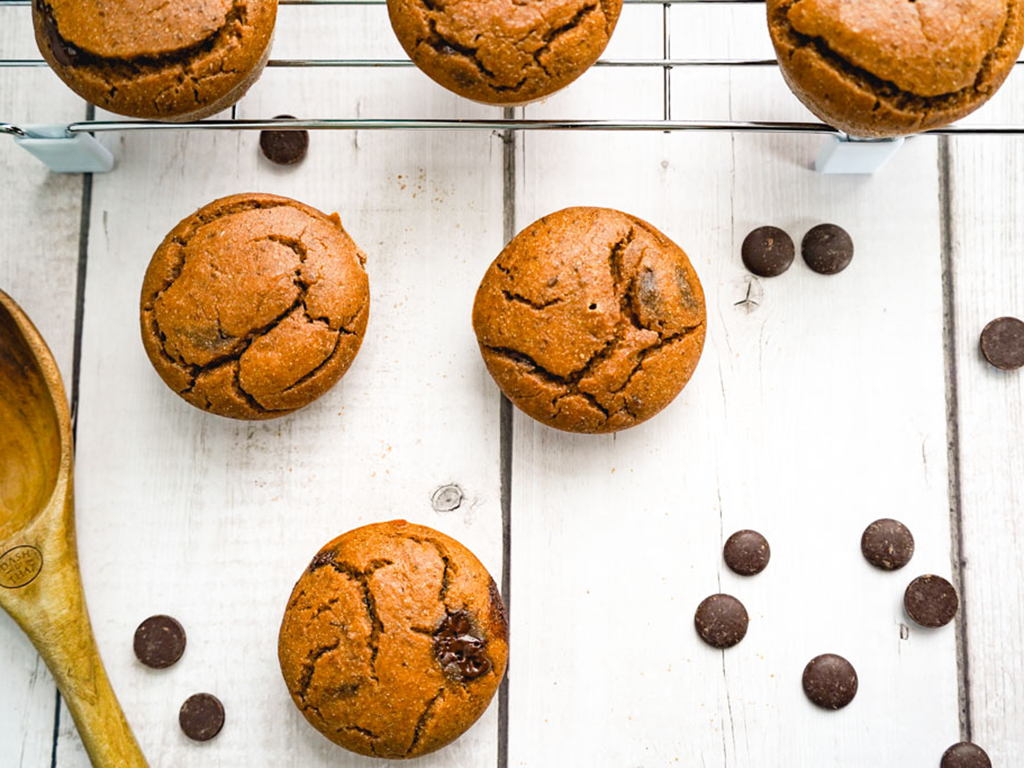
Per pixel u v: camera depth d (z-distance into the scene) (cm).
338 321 44
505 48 41
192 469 47
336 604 43
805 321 47
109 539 46
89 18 41
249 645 46
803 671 46
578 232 44
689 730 46
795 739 46
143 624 46
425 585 43
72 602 45
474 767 46
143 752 46
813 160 47
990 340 47
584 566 46
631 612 46
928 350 47
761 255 46
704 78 47
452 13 41
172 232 45
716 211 47
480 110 47
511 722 46
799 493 47
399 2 42
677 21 47
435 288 47
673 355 43
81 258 47
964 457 47
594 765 46
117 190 47
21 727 46
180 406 47
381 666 42
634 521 46
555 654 46
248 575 46
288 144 47
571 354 43
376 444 47
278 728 46
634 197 47
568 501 46
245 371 43
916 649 46
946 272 47
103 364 47
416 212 47
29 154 47
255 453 47
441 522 46
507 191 47
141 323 44
